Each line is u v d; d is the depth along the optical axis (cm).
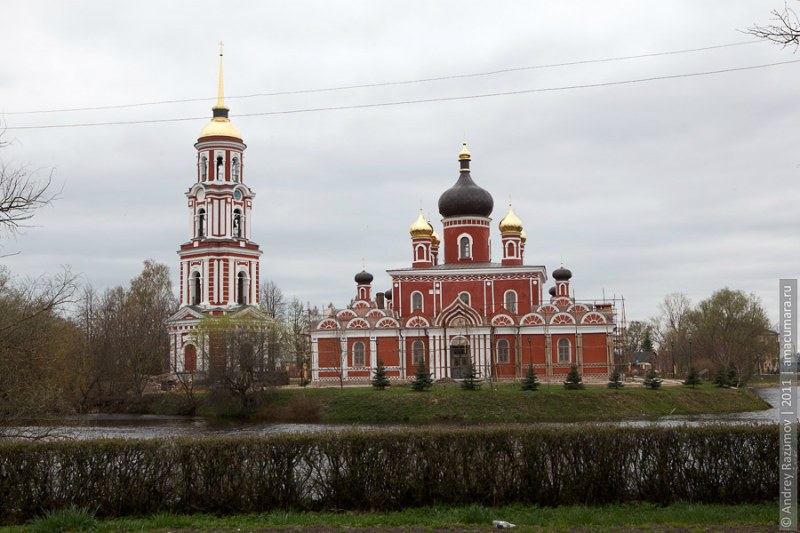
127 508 2448
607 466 2517
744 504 2455
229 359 9381
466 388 8969
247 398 9238
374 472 2506
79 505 2423
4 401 3975
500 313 10488
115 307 12862
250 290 12194
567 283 12238
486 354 10369
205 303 11812
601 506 2480
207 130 12131
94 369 10025
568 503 2500
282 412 8862
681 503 2459
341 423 8281
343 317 10925
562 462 2516
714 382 10612
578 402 8450
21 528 2247
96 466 2442
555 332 10381
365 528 2184
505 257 11481
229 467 2478
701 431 2530
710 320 14688
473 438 2522
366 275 12288
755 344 14362
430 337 10494
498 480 2512
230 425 8156
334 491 2505
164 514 2356
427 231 11456
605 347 10300
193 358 11162
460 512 2367
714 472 2514
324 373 10738
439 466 2509
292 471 2495
